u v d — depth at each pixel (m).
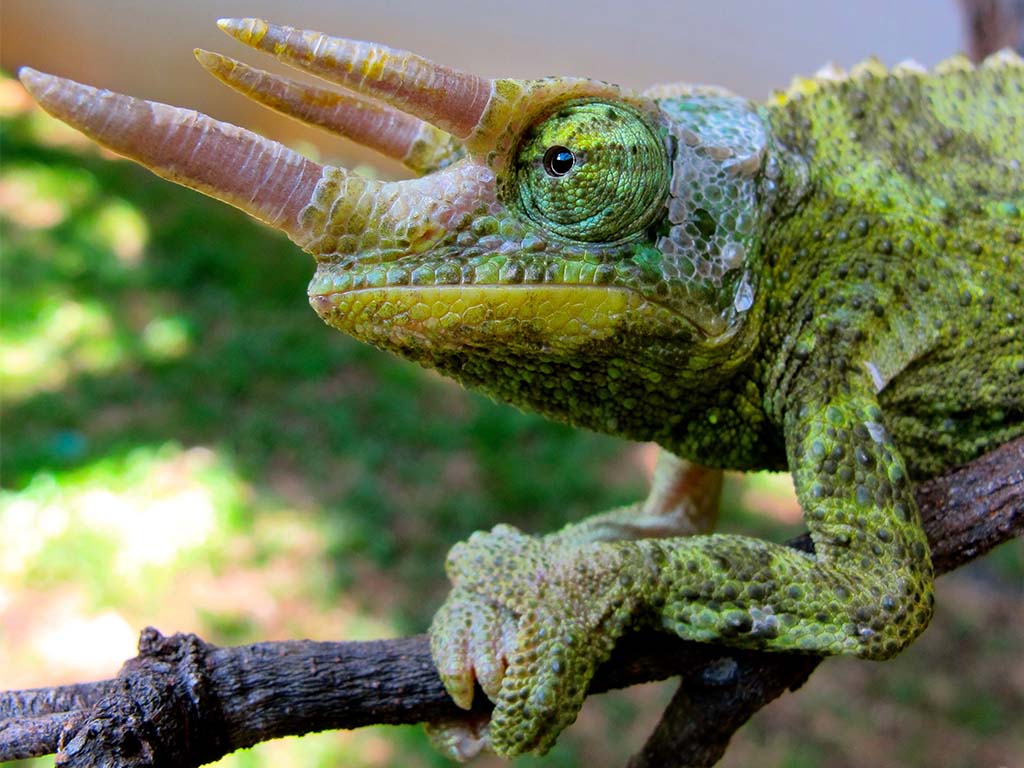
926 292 0.15
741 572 0.14
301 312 0.58
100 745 0.13
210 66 0.14
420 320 0.14
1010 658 0.41
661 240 0.14
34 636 0.37
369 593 0.40
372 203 0.14
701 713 0.15
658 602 0.14
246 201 0.13
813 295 0.14
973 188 0.15
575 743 0.36
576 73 0.64
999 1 0.21
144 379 0.50
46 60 0.77
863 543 0.14
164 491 0.44
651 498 0.17
